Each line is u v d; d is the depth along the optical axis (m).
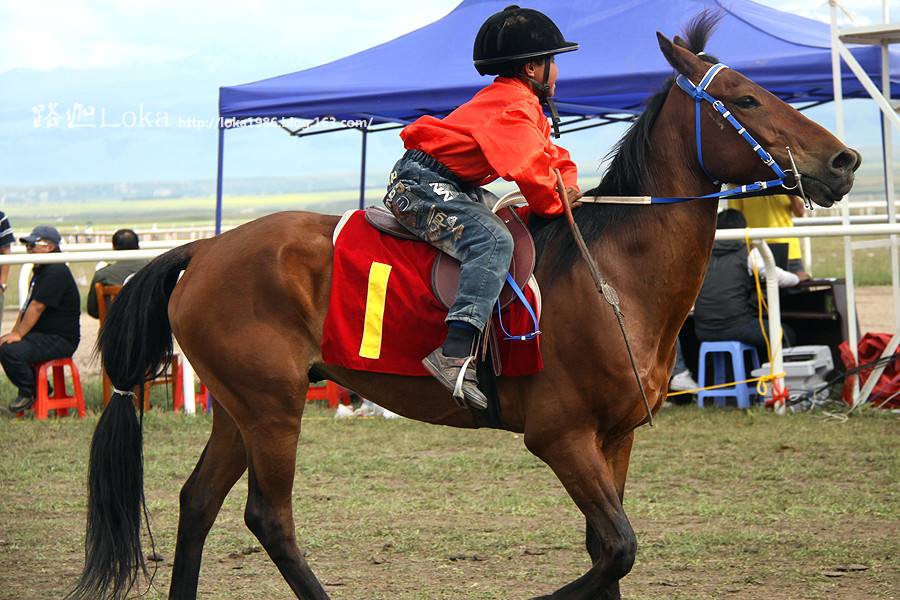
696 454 7.58
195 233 25.83
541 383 4.08
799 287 9.54
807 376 9.05
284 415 4.32
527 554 5.37
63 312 9.59
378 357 4.21
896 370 9.00
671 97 4.22
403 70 10.41
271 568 5.25
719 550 5.33
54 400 9.62
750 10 11.24
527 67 4.25
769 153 4.05
